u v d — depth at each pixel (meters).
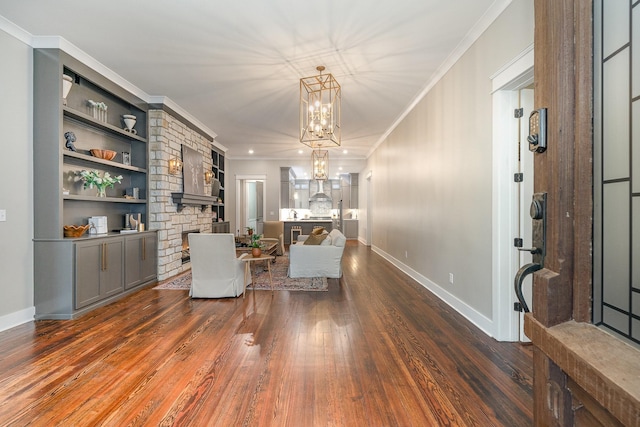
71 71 3.45
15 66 3.00
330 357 2.34
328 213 12.43
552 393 0.76
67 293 3.15
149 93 4.60
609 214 0.71
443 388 1.95
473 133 3.02
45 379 2.05
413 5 2.59
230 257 3.86
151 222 4.75
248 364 2.24
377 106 5.05
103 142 4.14
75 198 3.40
